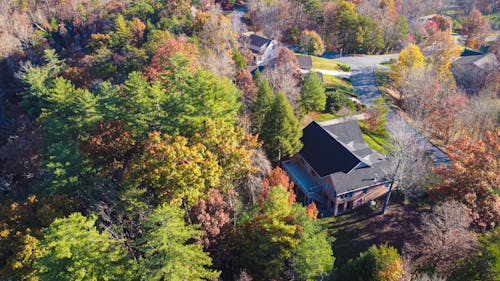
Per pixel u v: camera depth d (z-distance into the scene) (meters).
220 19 69.31
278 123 43.53
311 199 44.84
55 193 32.09
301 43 91.00
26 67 68.12
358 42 96.06
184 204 28.61
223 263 29.27
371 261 27.97
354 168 42.91
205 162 28.64
